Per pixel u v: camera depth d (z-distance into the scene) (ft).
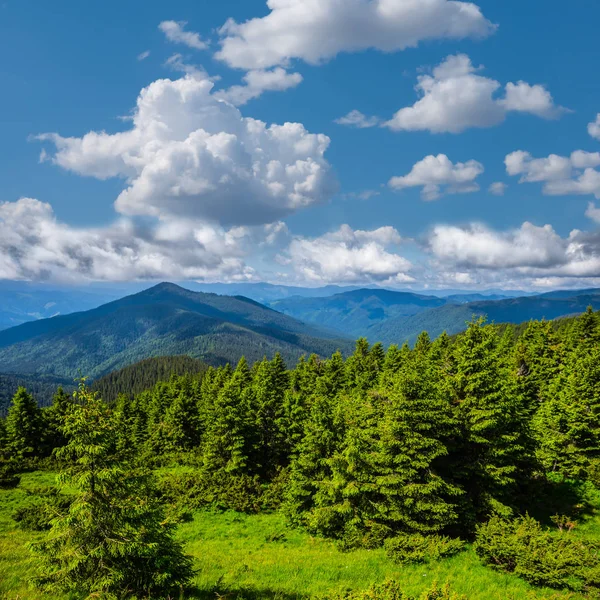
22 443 191.72
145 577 43.06
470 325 93.66
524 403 130.31
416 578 62.59
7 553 68.59
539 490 93.25
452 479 82.58
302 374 222.89
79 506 40.81
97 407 43.24
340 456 87.20
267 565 70.38
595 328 202.08
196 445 213.05
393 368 196.54
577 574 58.13
